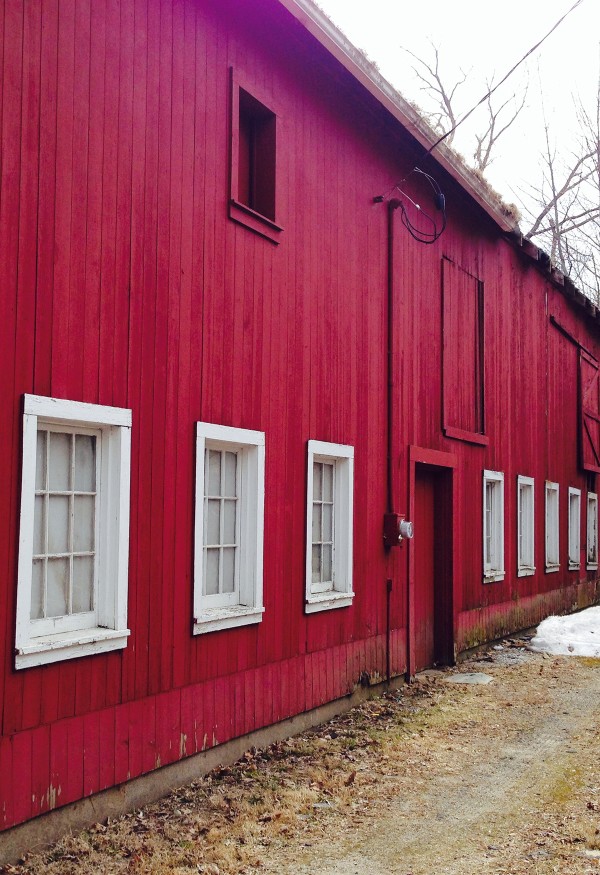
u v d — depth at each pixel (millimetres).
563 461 17125
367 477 9141
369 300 9258
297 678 7750
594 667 11172
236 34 7078
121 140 5840
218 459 7008
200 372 6547
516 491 14055
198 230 6578
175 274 6312
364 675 8992
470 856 5113
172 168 6312
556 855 5098
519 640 13531
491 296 13086
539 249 14570
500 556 13180
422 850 5211
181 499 6289
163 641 6094
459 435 11516
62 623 5395
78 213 5457
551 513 16359
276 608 7461
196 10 6617
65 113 5371
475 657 11867
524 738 7711
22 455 4961
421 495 10891
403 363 10023
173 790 6148
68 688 5277
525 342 14797
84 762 5379
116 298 5758
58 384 5266
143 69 6051
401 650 9867
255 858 5066
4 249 4930
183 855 5043
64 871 4785
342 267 8727
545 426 15898
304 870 4918
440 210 10906
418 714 8562
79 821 5344
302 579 7871
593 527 19703
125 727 5727
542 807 5945
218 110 6852
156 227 6141
